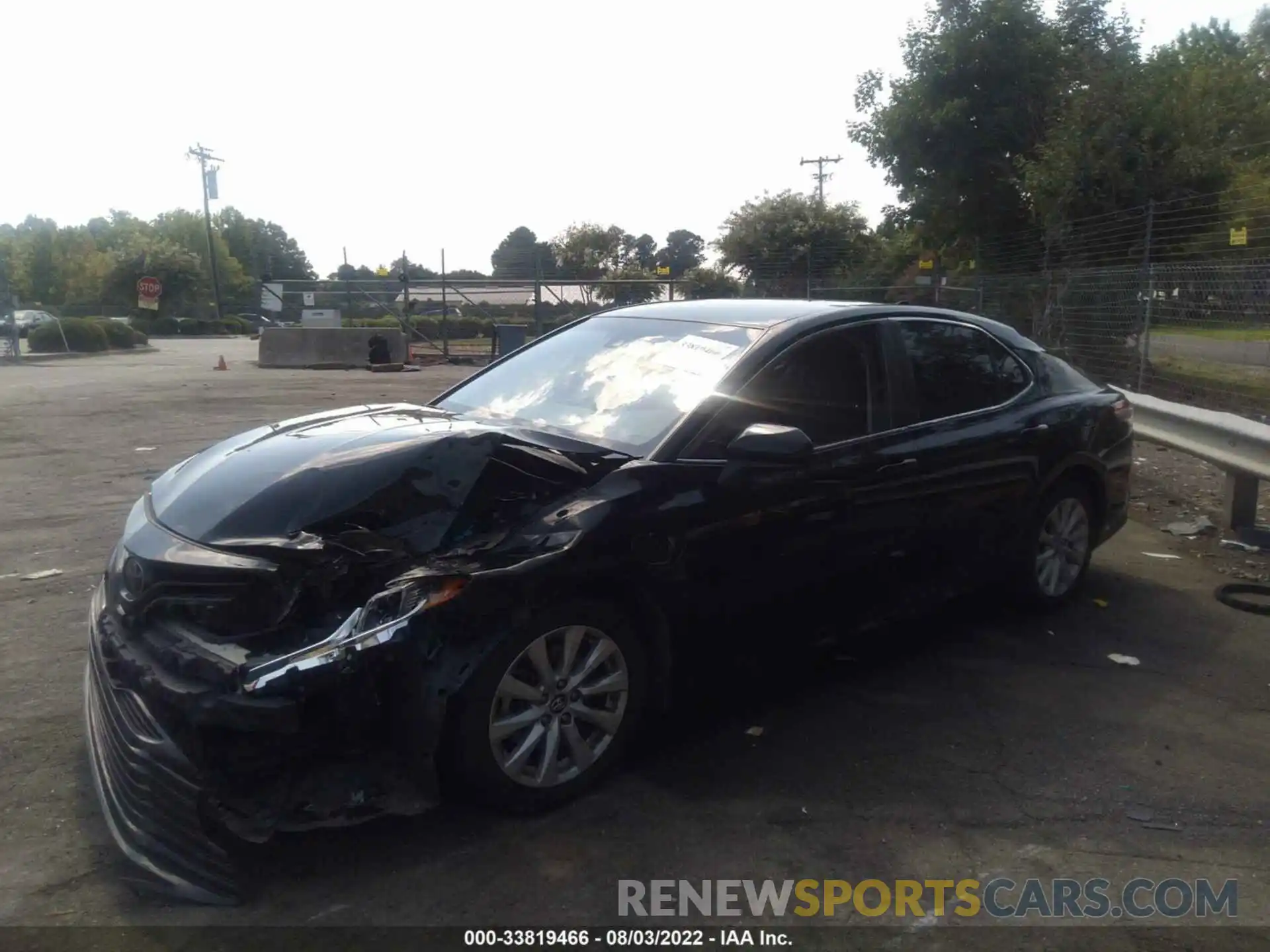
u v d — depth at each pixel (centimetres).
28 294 8112
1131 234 1619
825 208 3594
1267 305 1153
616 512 363
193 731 304
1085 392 572
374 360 2183
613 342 488
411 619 320
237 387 1686
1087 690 458
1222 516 727
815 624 435
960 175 2070
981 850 335
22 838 335
